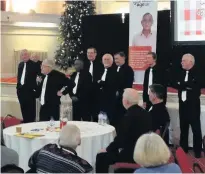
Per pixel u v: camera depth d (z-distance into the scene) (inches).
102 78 265.6
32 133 175.8
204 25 269.9
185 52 316.8
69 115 253.0
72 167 111.5
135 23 291.7
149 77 249.4
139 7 289.4
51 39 405.4
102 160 159.2
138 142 101.7
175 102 266.5
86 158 170.9
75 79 267.1
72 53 367.2
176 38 280.5
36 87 276.7
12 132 178.2
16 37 396.5
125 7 387.9
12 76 392.5
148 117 155.7
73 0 367.6
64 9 403.2
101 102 263.3
